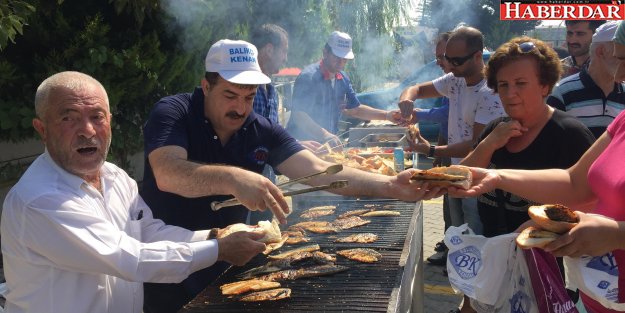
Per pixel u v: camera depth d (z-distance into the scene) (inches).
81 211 75.0
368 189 106.0
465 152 156.1
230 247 85.7
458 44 148.6
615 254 73.5
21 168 215.8
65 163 78.4
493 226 110.0
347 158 173.2
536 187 90.7
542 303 78.4
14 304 79.2
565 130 98.7
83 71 194.7
